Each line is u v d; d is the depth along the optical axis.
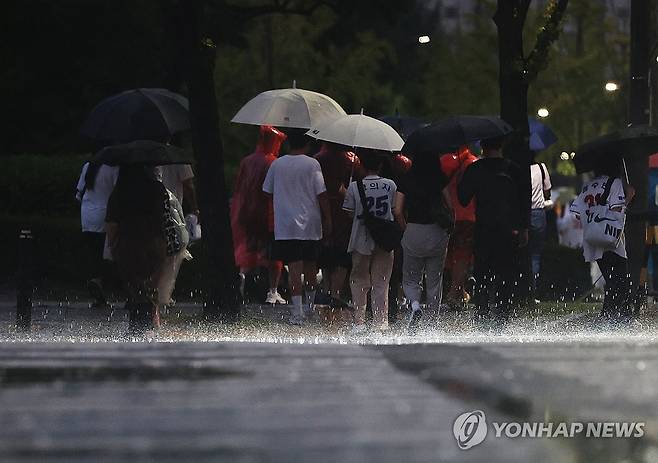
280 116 36.38
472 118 29.33
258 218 36.97
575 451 7.88
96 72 70.38
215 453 7.25
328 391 9.71
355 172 32.53
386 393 9.64
